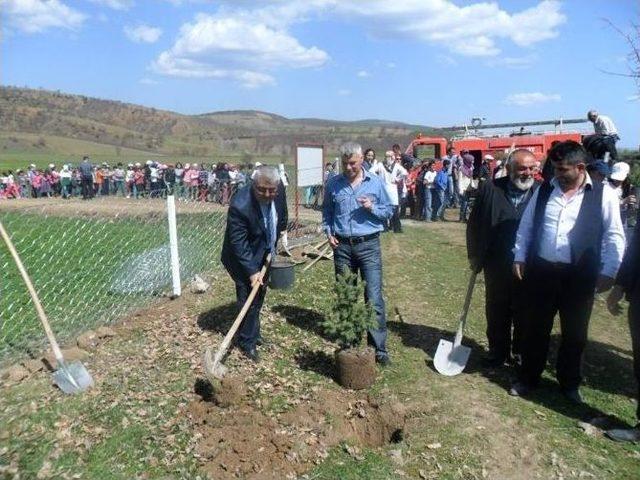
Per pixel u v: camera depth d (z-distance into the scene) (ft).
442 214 53.16
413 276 29.09
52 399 14.98
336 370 16.56
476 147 62.13
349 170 17.03
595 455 13.17
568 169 14.19
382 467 12.85
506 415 14.80
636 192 28.63
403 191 49.55
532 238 15.34
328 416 14.75
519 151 16.42
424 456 13.20
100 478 12.21
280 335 19.81
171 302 22.66
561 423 14.48
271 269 18.19
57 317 21.08
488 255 17.07
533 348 15.58
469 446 13.55
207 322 20.54
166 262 27.76
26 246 30.48
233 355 17.85
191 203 37.68
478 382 16.70
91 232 31.68
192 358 17.57
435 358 17.51
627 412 15.16
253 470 12.67
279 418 14.56
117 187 87.71
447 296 25.63
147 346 18.44
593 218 14.40
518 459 13.09
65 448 13.08
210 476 12.41
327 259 30.53
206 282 24.86
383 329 17.63
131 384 15.93
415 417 14.76
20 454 12.80
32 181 85.35
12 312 21.76
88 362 17.19
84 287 24.61
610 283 14.26
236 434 13.76
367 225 17.42
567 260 14.67
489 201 16.85
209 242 32.19
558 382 16.53
